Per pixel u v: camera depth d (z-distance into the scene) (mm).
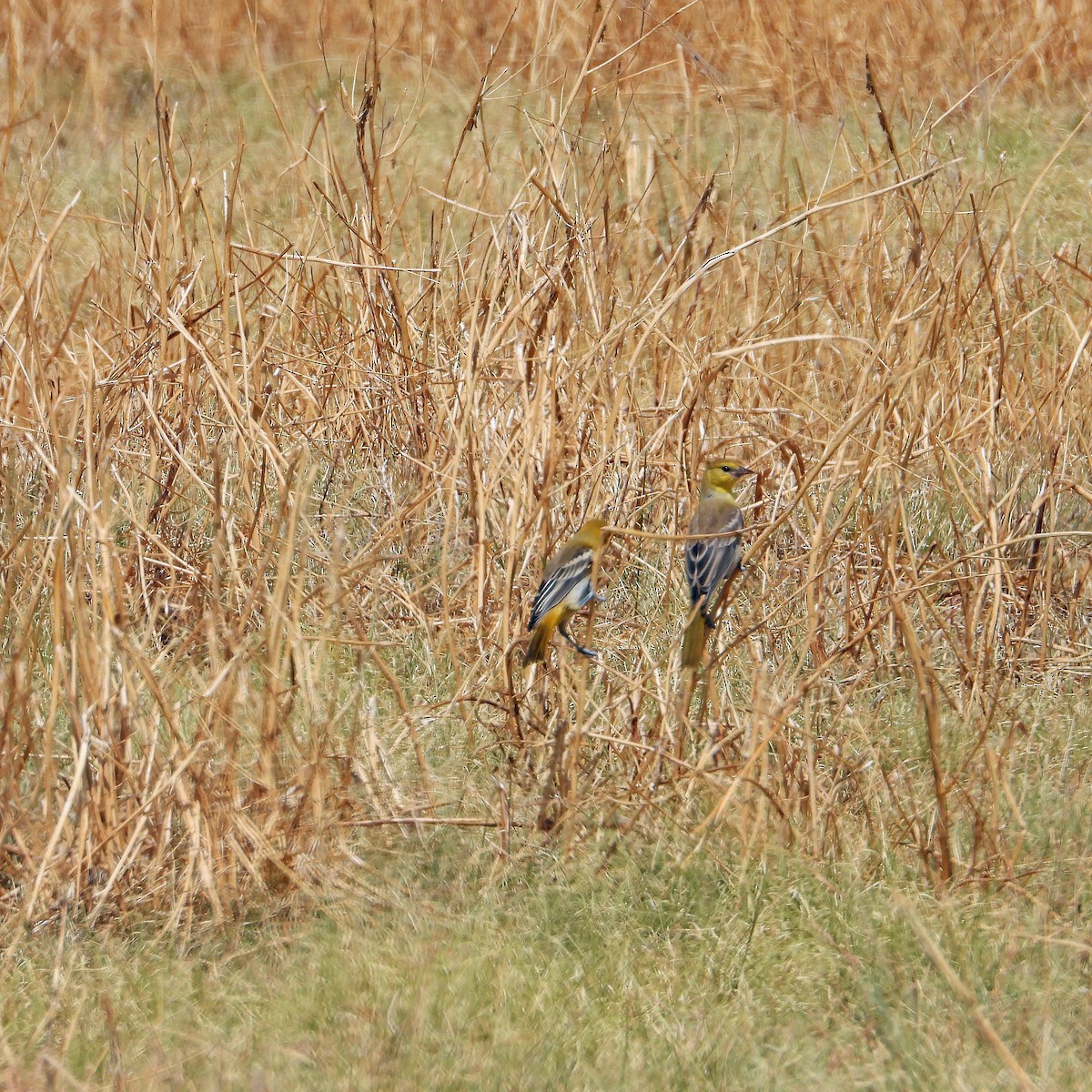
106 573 13391
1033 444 19828
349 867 13648
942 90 38688
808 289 22250
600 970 12484
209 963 12531
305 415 20891
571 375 17188
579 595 14523
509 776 14703
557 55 39250
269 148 36094
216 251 19156
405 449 20266
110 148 36375
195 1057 11258
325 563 17750
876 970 12359
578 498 17328
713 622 14594
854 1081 11109
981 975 12281
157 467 18844
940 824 13664
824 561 15609
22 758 13500
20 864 13422
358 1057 11172
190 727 15070
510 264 17859
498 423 18516
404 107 38312
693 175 25250
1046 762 15258
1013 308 22188
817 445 18719
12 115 24672
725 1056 11305
